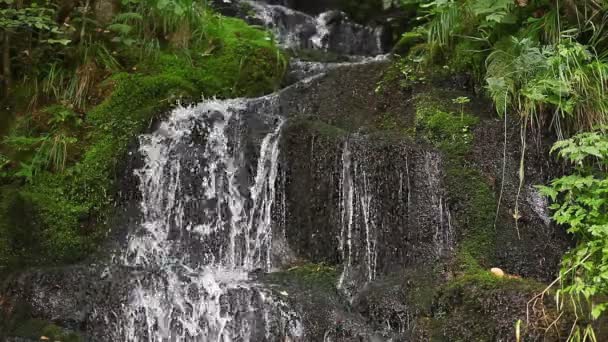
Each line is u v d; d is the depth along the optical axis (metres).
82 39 5.39
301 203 4.47
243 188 4.61
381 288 4.03
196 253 4.54
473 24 5.06
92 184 4.73
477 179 4.29
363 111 5.04
